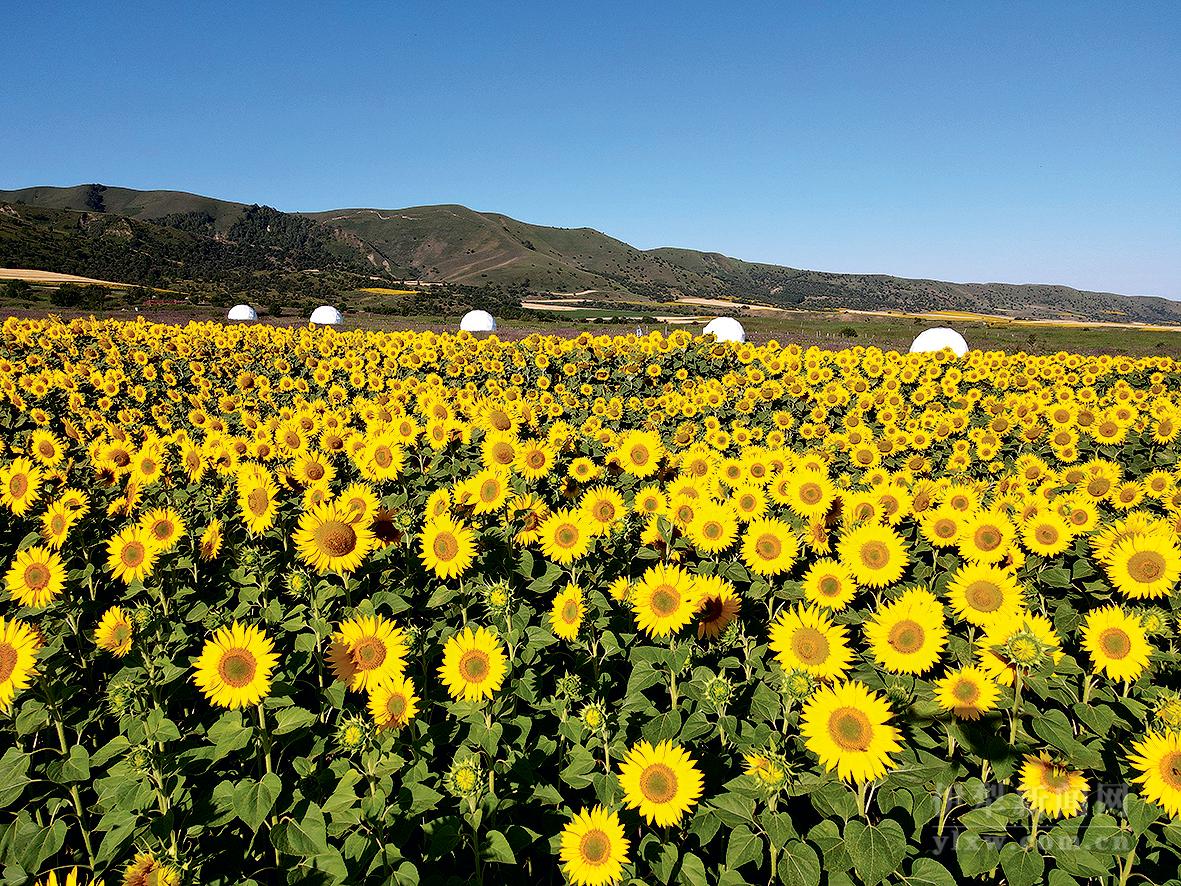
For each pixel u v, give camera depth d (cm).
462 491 609
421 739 389
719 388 1669
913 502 597
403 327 6022
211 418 1291
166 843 325
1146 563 446
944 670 402
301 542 493
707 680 412
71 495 643
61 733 397
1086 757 311
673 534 562
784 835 306
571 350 2217
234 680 354
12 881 320
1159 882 315
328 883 306
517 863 359
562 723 387
